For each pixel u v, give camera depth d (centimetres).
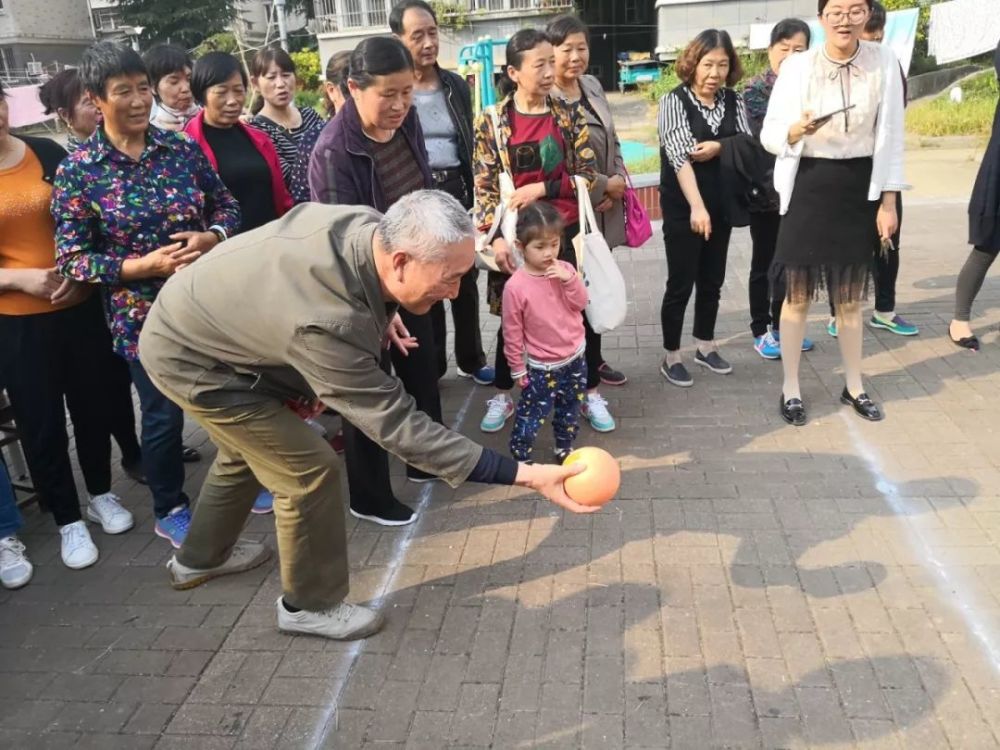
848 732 217
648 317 556
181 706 243
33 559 326
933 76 1697
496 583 288
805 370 450
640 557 297
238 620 281
